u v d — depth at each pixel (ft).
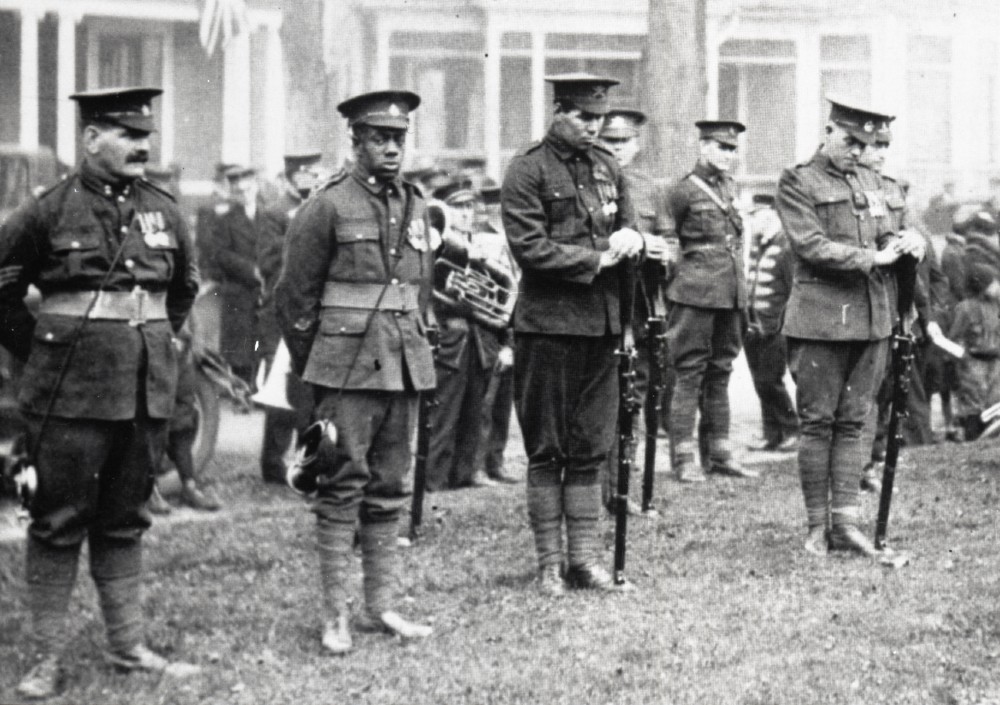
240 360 42.73
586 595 24.53
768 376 41.55
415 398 22.62
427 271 22.89
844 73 91.91
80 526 20.12
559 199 24.02
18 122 68.80
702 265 35.73
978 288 44.11
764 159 91.81
